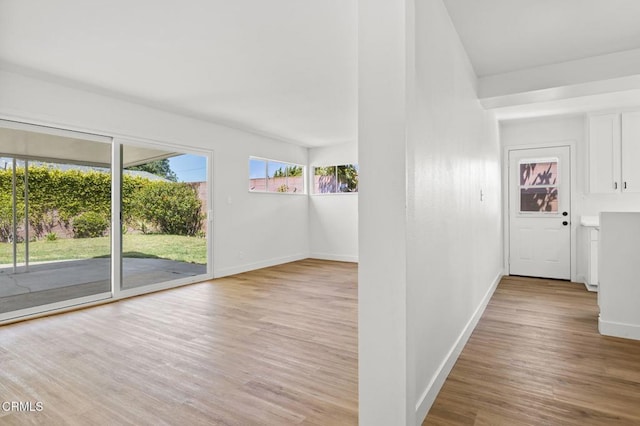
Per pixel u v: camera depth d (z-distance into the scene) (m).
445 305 2.23
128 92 3.94
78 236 3.95
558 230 5.13
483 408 1.87
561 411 1.83
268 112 4.76
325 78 3.55
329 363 2.43
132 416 1.83
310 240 7.50
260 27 2.55
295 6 2.28
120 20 2.43
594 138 4.62
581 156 4.94
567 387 2.08
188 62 3.15
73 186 3.91
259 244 6.25
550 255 5.19
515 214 5.41
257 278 5.38
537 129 5.22
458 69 2.62
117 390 2.09
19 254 3.52
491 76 3.42
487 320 3.33
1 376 2.27
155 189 4.65
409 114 1.49
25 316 3.47
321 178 7.41
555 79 3.18
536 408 1.86
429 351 1.91
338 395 2.02
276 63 3.18
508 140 5.42
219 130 5.48
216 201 5.44
